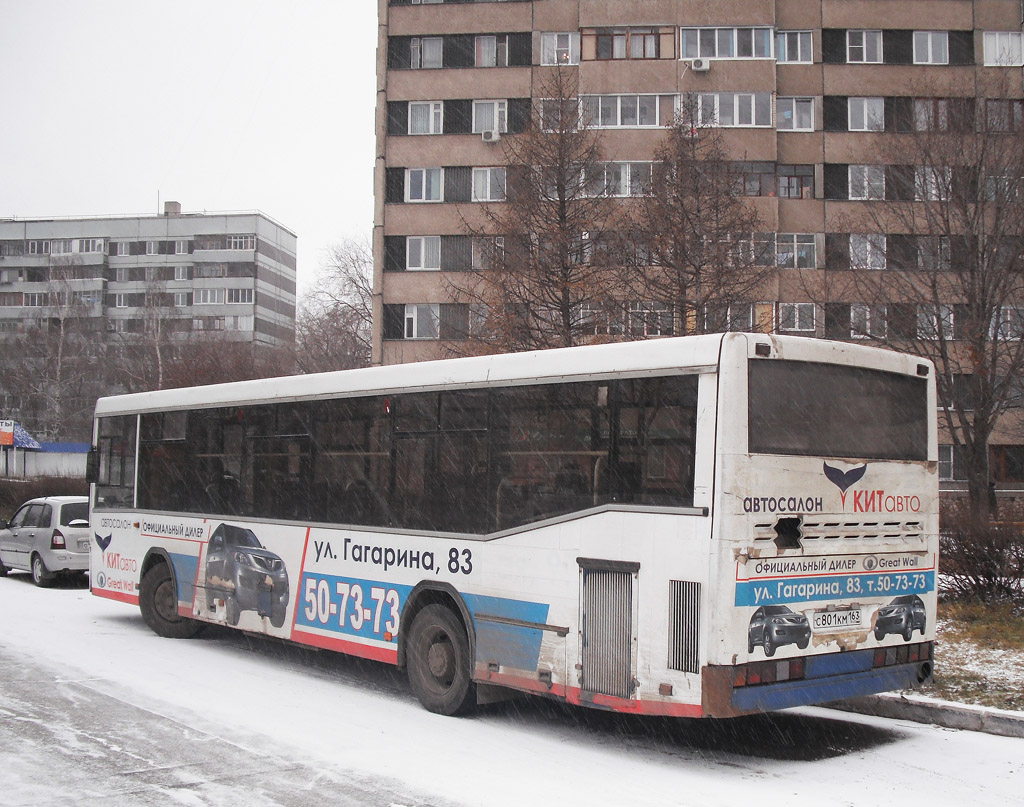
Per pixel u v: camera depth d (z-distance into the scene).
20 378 67.50
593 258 20.11
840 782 6.74
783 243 39.28
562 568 7.73
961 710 8.34
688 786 6.60
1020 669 9.66
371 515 9.70
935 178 20.06
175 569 12.60
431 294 40.94
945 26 40.62
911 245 20.47
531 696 9.64
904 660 7.75
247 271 95.81
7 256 98.50
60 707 8.67
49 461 46.84
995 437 37.69
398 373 9.55
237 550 11.55
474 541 8.53
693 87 38.81
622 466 7.39
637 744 7.81
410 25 42.25
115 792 6.29
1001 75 22.17
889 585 7.67
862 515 7.52
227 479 11.88
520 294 19.69
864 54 40.78
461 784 6.56
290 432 10.94
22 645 12.02
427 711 8.91
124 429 13.97
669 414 7.14
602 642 7.37
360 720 8.47
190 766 6.90
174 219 97.25
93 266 96.69
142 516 13.35
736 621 6.70
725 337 6.91
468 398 8.79
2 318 97.19
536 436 8.11
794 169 40.25
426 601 9.13
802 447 7.20
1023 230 19.09
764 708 6.78
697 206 19.58
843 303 21.55
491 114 41.56
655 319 19.59
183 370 51.09
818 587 7.18
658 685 6.94
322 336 66.00
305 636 10.38
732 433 6.83
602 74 38.97
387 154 41.91
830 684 7.18
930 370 8.22
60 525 18.84
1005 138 19.62
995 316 19.12
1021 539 12.11
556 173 20.36
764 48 39.00
